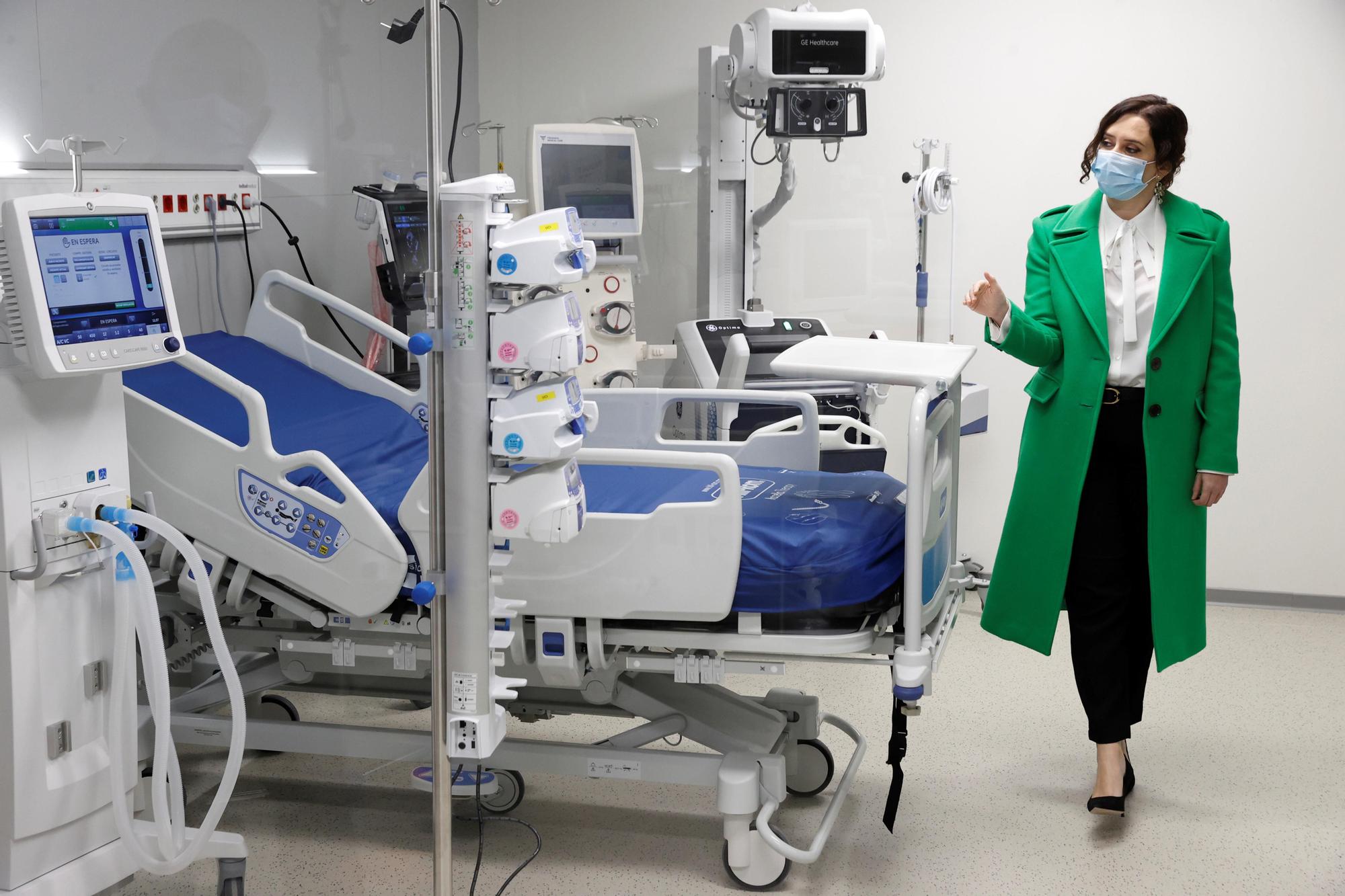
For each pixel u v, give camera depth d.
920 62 3.53
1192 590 2.27
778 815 2.33
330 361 2.33
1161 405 2.18
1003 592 2.34
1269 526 3.64
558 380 1.57
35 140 2.00
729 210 2.88
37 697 1.66
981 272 3.67
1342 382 3.52
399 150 2.49
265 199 2.38
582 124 2.65
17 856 1.65
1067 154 3.54
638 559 1.91
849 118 2.68
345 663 2.08
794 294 3.14
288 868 2.06
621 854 2.18
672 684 2.24
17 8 1.97
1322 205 3.46
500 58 2.67
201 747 2.18
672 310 2.86
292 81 2.39
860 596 1.92
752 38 2.58
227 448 1.95
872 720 2.83
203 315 2.29
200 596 1.71
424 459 2.13
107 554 1.74
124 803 1.72
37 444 1.63
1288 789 2.46
